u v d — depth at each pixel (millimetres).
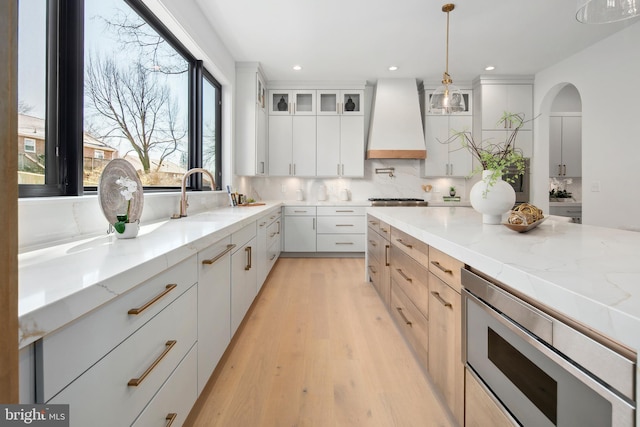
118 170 1537
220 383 1733
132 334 916
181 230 1681
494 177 1755
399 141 5043
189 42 2906
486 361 1082
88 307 701
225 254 1851
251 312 2756
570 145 5602
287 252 5137
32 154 1394
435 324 1551
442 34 3598
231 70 4168
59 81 1505
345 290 3371
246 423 1434
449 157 5184
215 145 4070
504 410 965
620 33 3557
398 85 5055
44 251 1119
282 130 5117
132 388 919
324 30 3504
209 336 1604
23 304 586
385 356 2025
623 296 618
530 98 4891
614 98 3646
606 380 600
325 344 2182
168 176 2840
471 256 1095
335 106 5184
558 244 1191
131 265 903
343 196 5473
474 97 5121
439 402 1583
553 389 753
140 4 2238
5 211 430
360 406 1554
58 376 643
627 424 556
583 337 656
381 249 2865
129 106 2205
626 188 3531
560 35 3650
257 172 4523
